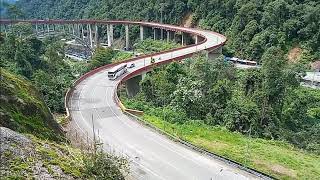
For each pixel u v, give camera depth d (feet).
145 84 212.23
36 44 384.27
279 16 354.33
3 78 112.27
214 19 435.12
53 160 79.15
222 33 418.72
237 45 372.79
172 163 117.70
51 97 176.04
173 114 168.55
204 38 383.86
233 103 179.11
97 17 636.48
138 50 470.80
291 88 215.51
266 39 348.79
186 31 423.64
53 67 297.53
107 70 249.96
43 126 109.60
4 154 72.54
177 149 127.95
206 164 117.08
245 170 113.19
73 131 141.79
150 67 252.01
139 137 138.92
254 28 365.61
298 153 145.59
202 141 140.67
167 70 222.69
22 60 266.57
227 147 136.05
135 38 523.70
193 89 182.60
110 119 160.25
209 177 109.40
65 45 554.05
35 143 85.51
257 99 191.52
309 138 181.06
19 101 105.50
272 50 319.68
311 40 335.06
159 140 135.95
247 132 167.02
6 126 90.22
